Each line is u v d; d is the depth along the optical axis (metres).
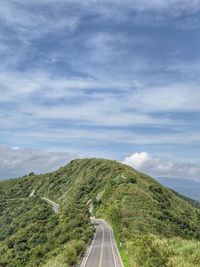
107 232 92.75
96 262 54.75
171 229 96.75
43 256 74.62
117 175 168.62
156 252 46.34
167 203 138.00
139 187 140.88
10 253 95.81
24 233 107.19
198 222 137.25
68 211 115.81
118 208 111.00
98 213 129.62
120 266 51.41
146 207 112.50
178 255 46.78
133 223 89.94
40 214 147.88
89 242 77.12
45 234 100.44
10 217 178.12
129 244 62.50
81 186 180.50
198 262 43.66
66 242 79.50
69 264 49.06
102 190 152.50
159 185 168.00
